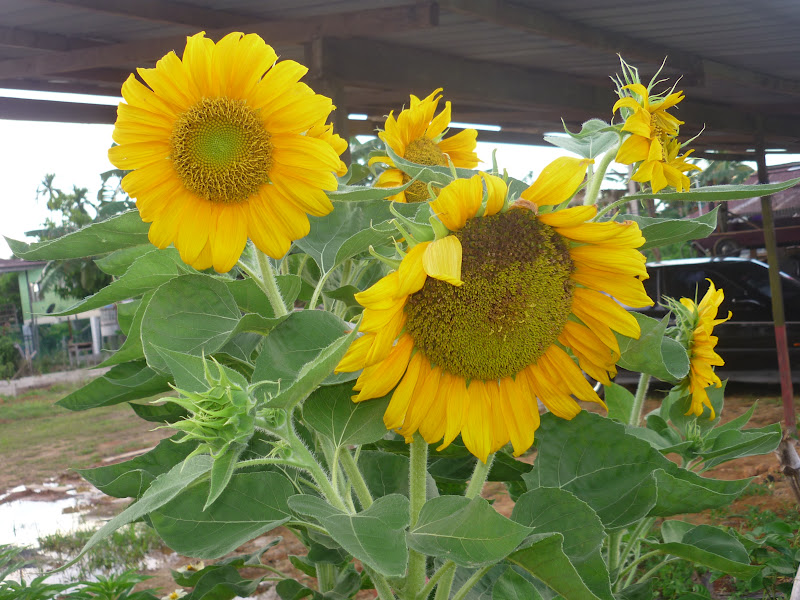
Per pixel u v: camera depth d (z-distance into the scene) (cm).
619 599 111
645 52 380
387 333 74
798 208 822
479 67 393
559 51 383
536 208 78
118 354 87
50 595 149
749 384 632
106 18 325
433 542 74
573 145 99
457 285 72
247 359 94
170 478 74
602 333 82
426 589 83
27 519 392
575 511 81
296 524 86
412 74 354
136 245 89
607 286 81
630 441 90
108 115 409
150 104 79
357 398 78
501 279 78
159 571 290
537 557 74
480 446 81
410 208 93
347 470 84
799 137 644
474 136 115
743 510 296
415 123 109
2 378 1528
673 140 96
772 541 177
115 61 341
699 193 88
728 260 584
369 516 72
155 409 97
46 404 953
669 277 592
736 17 340
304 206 81
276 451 76
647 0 312
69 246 86
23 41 342
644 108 94
